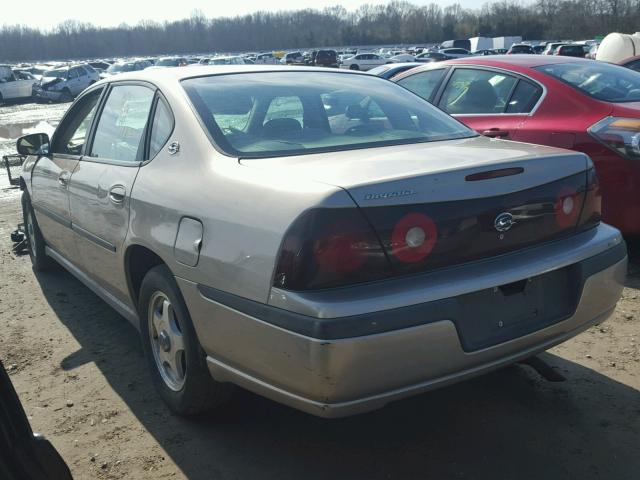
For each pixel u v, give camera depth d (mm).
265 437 2912
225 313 2441
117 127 3627
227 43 118188
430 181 2332
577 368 3445
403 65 11086
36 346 3965
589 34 81625
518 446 2783
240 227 2402
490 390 3252
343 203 2195
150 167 3088
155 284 2971
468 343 2348
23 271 5500
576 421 2955
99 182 3488
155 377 3207
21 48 115000
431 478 2598
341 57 51906
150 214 2926
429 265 2330
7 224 7324
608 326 3941
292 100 3254
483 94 5625
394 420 3018
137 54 120062
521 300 2531
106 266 3516
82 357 3795
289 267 2203
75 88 31734
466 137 3291
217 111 3027
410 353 2221
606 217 4688
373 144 2994
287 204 2281
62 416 3141
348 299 2170
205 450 2828
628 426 2900
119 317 4398
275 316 2234
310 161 2633
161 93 3254
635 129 4480
